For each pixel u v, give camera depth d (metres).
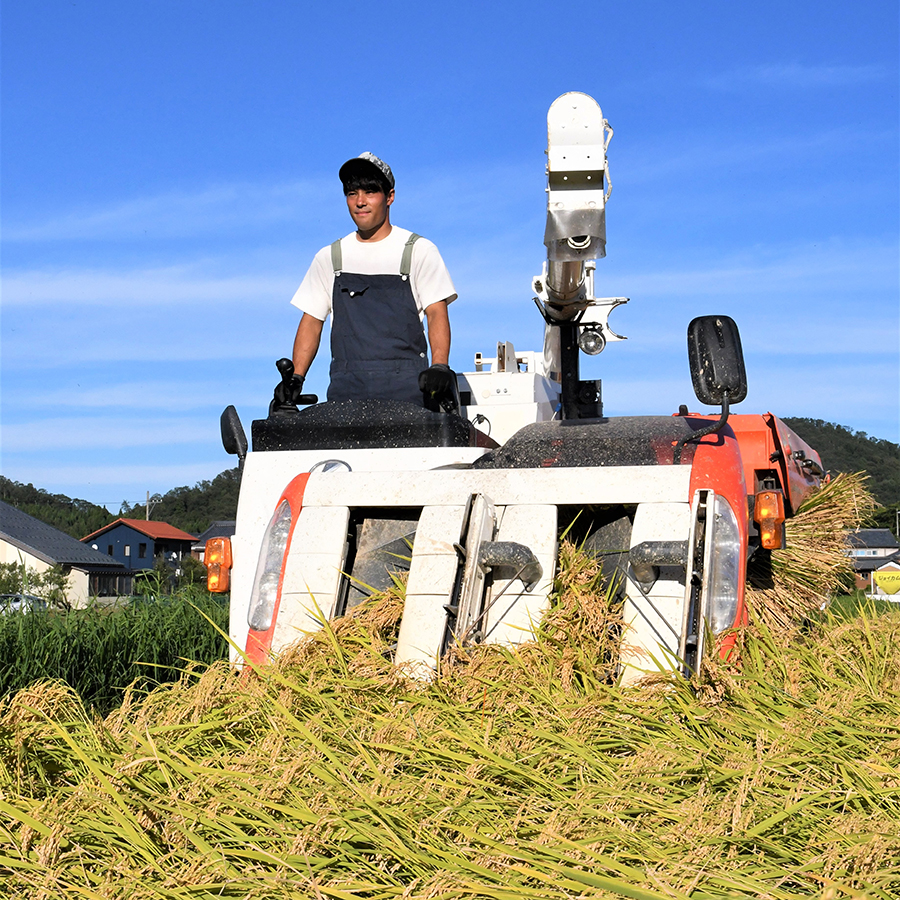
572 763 2.79
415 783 2.61
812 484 7.51
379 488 3.91
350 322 5.04
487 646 3.44
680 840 2.34
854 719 3.07
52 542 58.38
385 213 5.14
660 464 3.86
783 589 4.76
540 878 2.15
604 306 6.82
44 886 2.21
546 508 3.72
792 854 2.33
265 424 4.64
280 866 2.25
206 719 3.10
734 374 3.82
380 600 3.76
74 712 3.04
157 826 2.47
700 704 3.14
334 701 3.16
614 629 3.54
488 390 6.50
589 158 4.85
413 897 2.11
